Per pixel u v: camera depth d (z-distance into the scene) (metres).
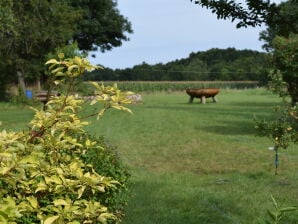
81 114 24.73
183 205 8.10
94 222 3.19
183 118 24.48
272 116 25.27
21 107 36.06
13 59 39.31
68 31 41.12
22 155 3.10
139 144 15.69
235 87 81.00
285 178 10.28
